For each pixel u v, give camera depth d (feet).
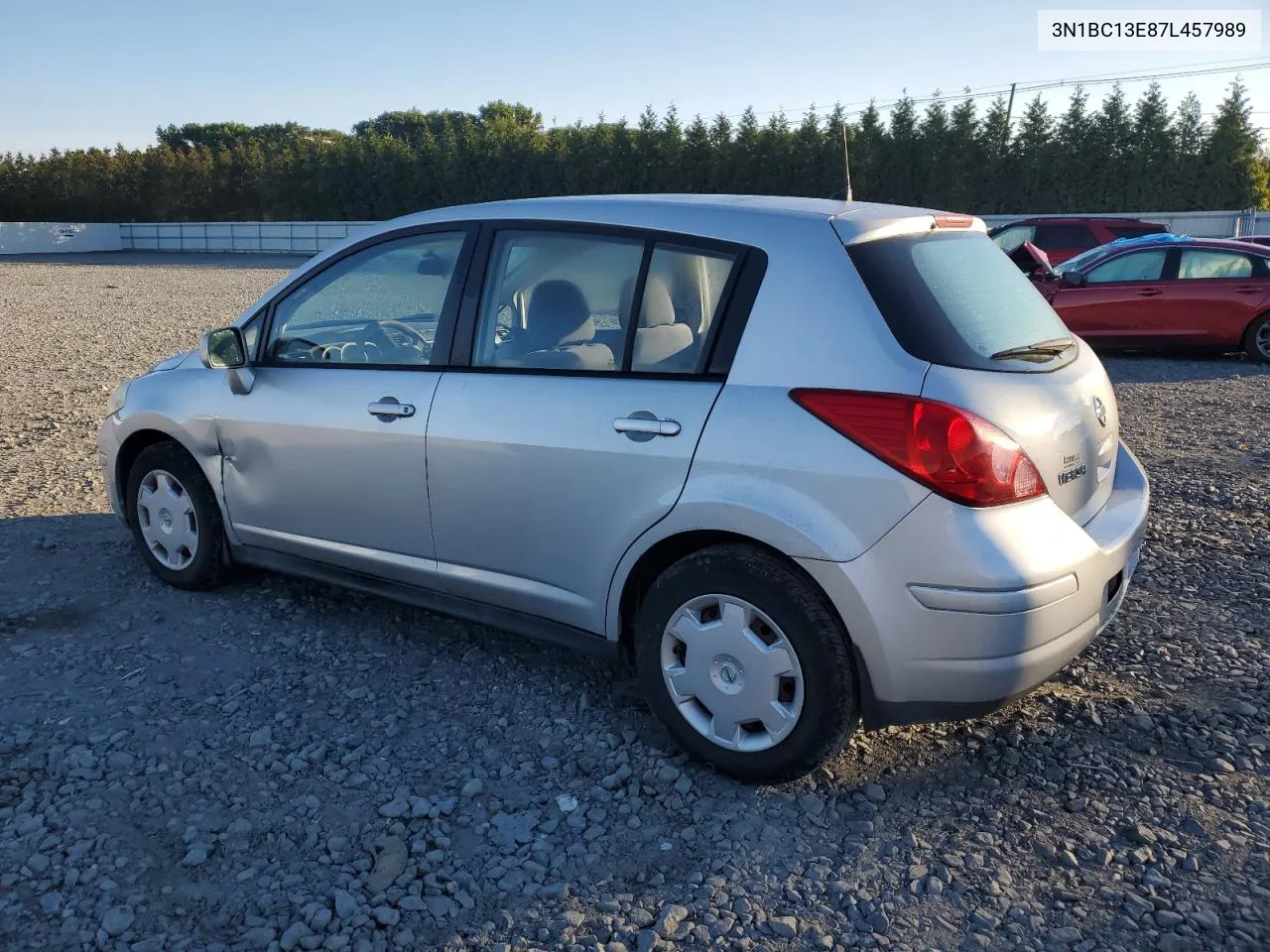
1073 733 11.49
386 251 13.29
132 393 15.70
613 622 11.21
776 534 9.67
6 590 15.49
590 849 9.53
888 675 9.57
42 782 10.34
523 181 174.60
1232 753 11.02
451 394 12.09
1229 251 41.55
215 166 196.24
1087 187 138.51
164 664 13.11
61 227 171.22
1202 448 25.61
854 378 9.56
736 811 10.09
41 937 8.24
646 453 10.46
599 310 11.27
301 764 10.80
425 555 12.71
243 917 8.54
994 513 9.26
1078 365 11.35
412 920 8.57
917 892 8.90
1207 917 8.52
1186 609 15.03
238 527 14.69
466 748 11.23
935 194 146.20
